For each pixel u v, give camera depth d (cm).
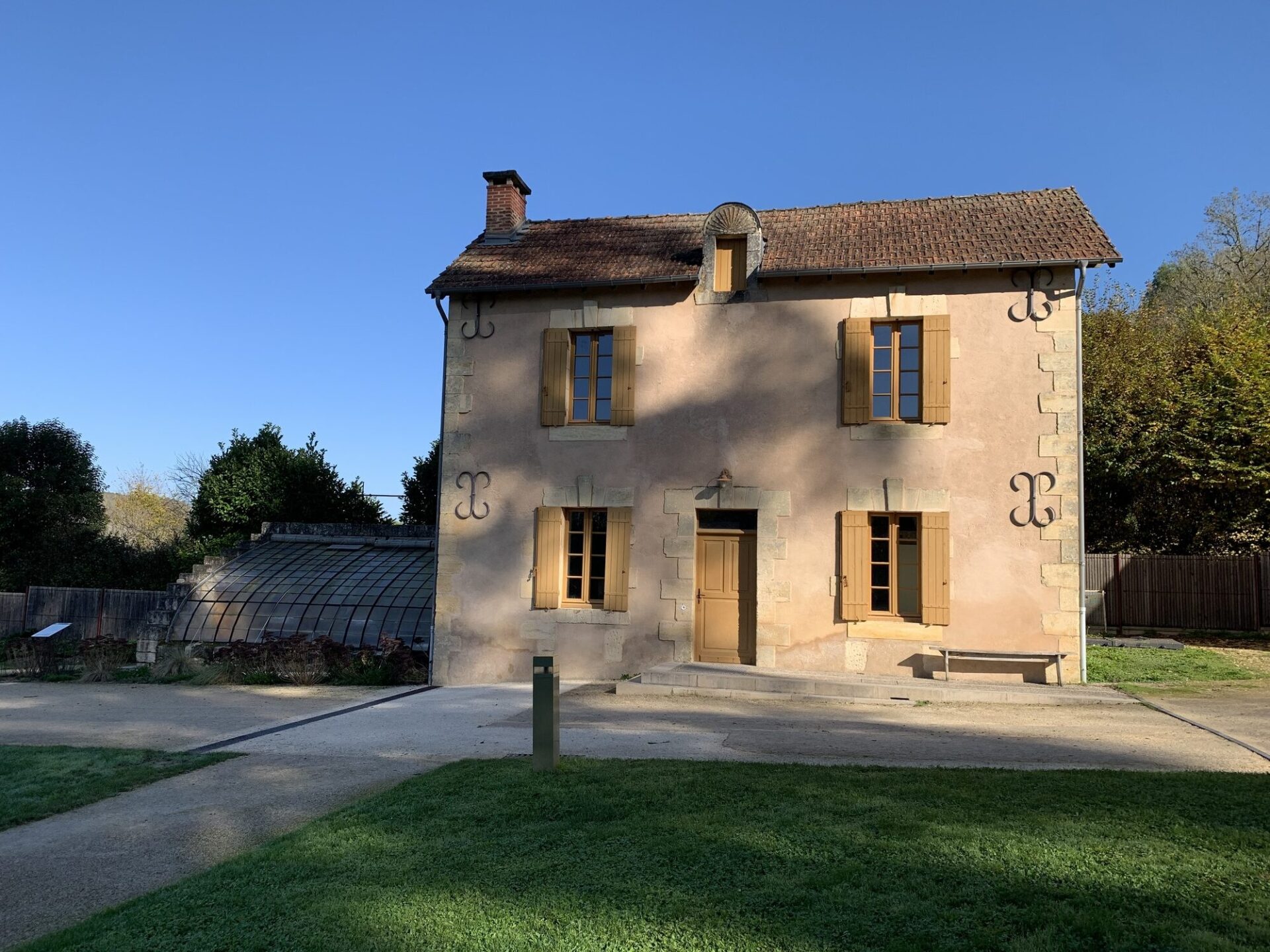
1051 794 595
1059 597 1199
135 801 729
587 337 1438
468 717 1079
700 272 1373
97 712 1209
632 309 1398
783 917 416
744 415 1337
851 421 1285
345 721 1067
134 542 3400
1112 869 452
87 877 555
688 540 1340
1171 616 1789
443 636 1424
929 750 791
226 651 1535
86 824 668
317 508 2614
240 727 1062
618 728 926
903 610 1270
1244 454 1761
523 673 1386
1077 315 1229
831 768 704
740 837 524
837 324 1316
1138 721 934
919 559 1253
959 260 1254
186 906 466
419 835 566
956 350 1265
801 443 1310
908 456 1267
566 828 564
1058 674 1185
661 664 1285
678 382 1368
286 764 841
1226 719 940
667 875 474
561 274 1429
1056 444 1218
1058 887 432
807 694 1131
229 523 2580
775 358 1334
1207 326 2094
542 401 1416
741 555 1339
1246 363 1847
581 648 1366
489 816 597
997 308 1258
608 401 1416
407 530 1964
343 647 1523
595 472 1386
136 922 449
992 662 1216
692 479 1346
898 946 382
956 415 1256
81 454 2798
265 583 1794
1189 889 427
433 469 2595
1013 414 1238
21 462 2745
